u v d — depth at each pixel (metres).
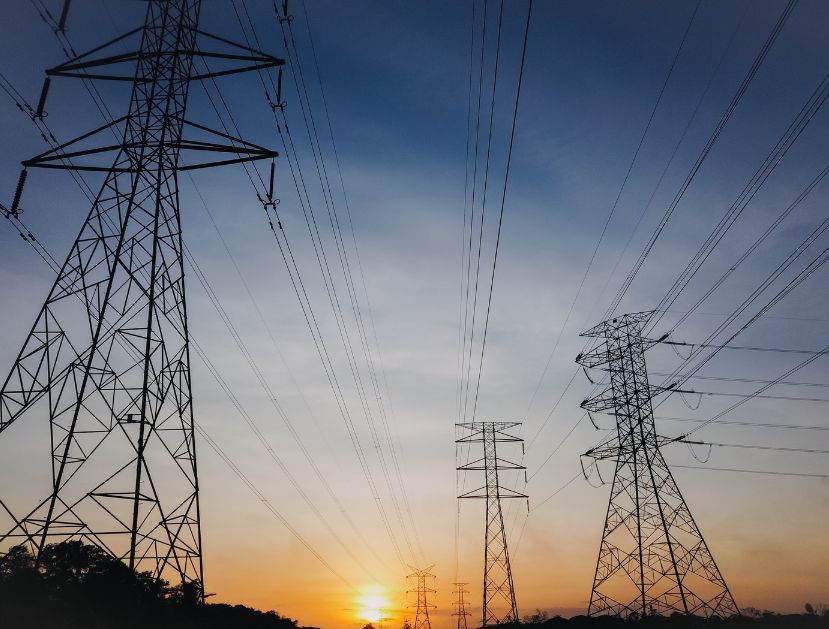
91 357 27.44
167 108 31.58
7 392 27.08
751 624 49.66
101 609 27.94
